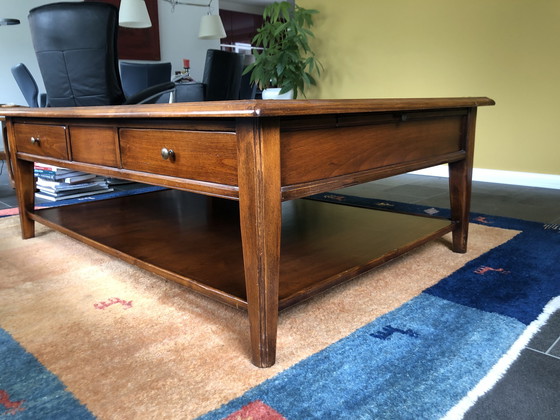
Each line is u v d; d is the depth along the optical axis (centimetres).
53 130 133
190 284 97
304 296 90
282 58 328
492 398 71
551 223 178
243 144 73
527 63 262
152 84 358
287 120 76
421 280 120
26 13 456
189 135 84
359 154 94
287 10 331
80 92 169
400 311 102
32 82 349
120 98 175
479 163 296
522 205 215
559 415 67
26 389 75
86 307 108
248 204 75
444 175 310
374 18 324
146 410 70
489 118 285
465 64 287
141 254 118
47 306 108
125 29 525
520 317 97
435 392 72
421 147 115
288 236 134
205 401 72
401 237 129
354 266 106
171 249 122
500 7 266
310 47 368
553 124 258
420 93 312
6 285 122
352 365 81
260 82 346
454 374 77
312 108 75
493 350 84
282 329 95
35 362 84
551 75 254
